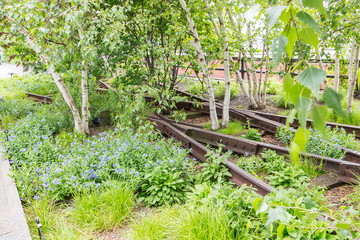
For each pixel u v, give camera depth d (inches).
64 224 139.4
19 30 217.3
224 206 131.6
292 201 113.1
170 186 166.9
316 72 22.6
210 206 130.7
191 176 180.1
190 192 170.1
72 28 197.3
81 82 278.2
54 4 186.5
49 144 214.8
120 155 194.5
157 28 285.0
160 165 184.7
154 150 204.5
